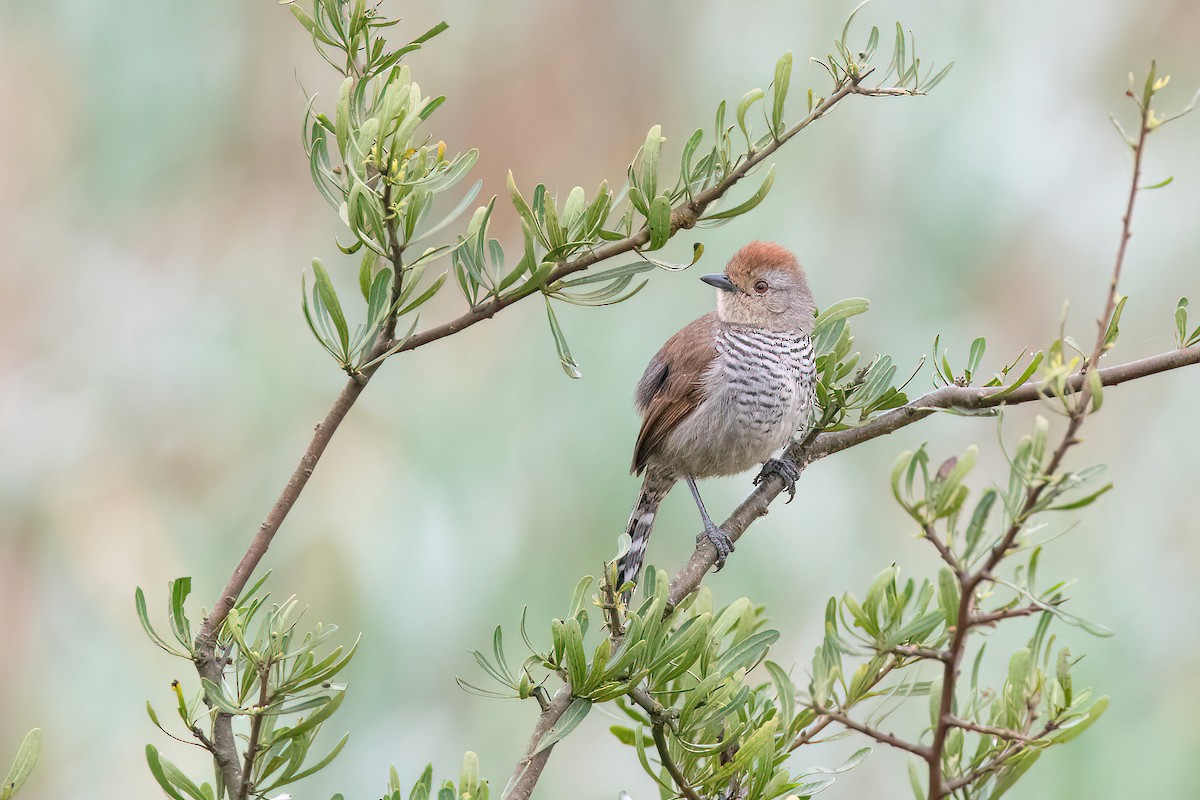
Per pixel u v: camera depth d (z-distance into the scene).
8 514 11.88
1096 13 13.12
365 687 11.02
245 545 11.64
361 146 4.17
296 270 12.85
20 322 12.73
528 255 4.27
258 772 3.93
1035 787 10.20
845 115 12.83
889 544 11.88
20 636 11.61
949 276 12.69
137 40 13.09
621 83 13.27
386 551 11.37
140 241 13.10
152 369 12.48
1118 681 11.05
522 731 11.07
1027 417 12.22
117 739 11.24
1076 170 12.98
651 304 11.88
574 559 11.24
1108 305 3.50
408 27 13.20
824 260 12.45
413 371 12.16
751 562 11.41
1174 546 11.96
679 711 4.23
